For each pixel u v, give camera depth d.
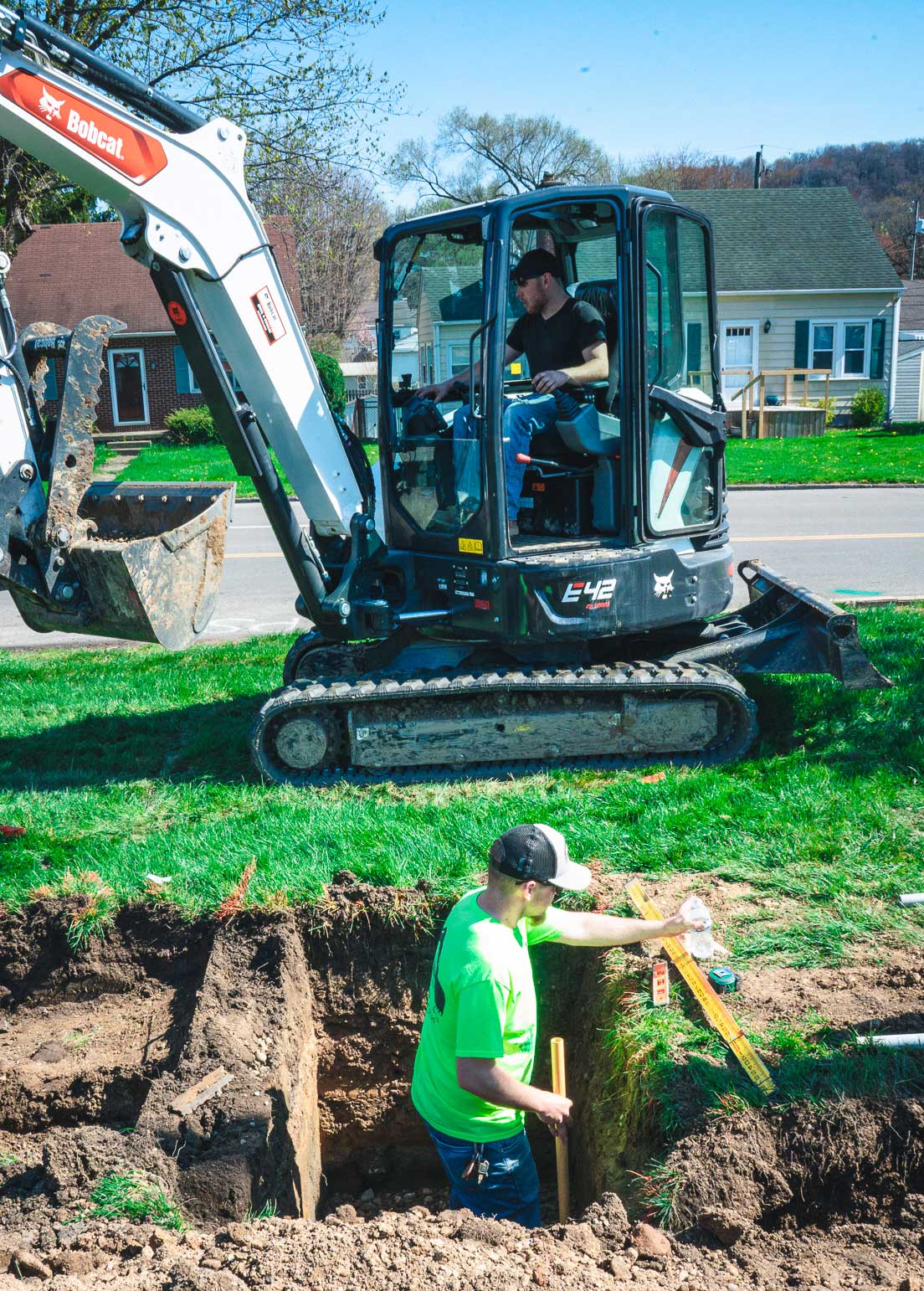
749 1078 3.82
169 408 33.56
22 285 33.16
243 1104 4.13
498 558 6.39
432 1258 3.11
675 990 4.44
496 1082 3.48
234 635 11.12
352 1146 5.42
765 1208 3.43
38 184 21.19
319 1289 2.98
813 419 30.11
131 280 33.81
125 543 6.13
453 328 6.95
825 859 5.42
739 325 32.25
